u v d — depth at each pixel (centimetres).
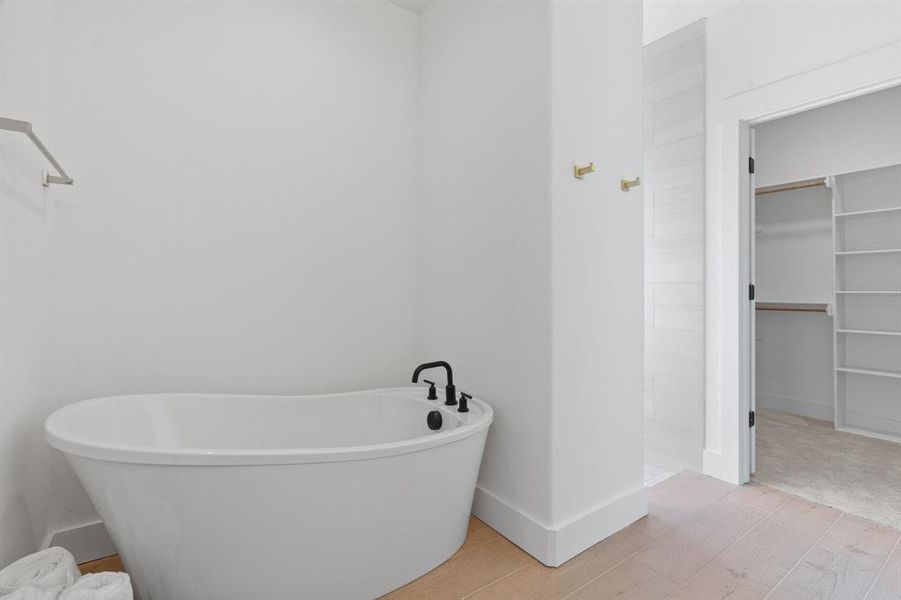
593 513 176
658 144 274
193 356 189
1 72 127
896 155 315
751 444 243
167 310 183
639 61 202
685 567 161
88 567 159
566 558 165
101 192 169
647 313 278
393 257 241
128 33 175
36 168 145
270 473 124
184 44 186
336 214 224
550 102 165
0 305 125
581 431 175
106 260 171
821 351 363
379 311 237
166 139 183
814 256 368
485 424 169
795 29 220
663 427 269
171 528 122
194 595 127
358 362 230
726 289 241
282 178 210
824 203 362
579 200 175
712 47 251
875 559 166
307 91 216
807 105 218
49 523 157
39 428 150
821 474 248
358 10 232
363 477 135
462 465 160
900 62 188
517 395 179
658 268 273
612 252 188
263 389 205
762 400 399
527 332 174
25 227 140
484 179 198
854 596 146
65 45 161
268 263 206
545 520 165
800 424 346
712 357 247
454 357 218
